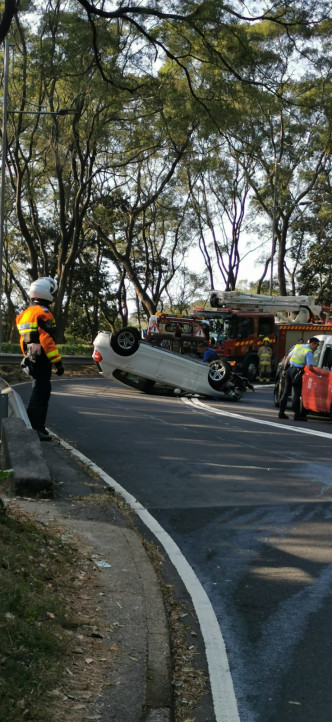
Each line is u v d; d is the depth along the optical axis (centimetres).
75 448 1212
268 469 1096
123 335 2380
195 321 2989
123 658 438
